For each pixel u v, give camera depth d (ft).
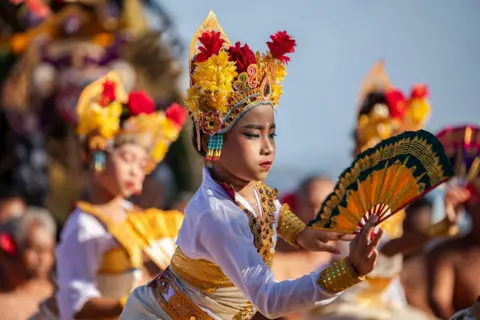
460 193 41.86
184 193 70.18
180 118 40.16
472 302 47.34
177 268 29.01
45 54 72.69
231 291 28.50
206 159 28.55
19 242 46.70
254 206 28.58
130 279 37.73
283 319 46.26
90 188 39.37
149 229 38.34
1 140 71.87
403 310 46.78
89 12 72.49
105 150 38.68
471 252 47.37
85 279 37.42
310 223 27.73
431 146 24.99
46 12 72.18
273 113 28.19
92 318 36.94
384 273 44.96
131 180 38.86
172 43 72.23
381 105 44.55
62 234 38.68
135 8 73.56
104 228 37.86
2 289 46.78
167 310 29.01
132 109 38.88
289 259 49.29
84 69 71.31
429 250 48.19
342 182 27.30
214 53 27.43
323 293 24.86
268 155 27.76
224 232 26.73
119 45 72.28
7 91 72.18
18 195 65.92
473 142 34.55
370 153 26.76
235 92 27.48
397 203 25.23
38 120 71.51
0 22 72.54
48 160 70.54
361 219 26.32
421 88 45.21
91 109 38.50
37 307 44.01
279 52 28.25
